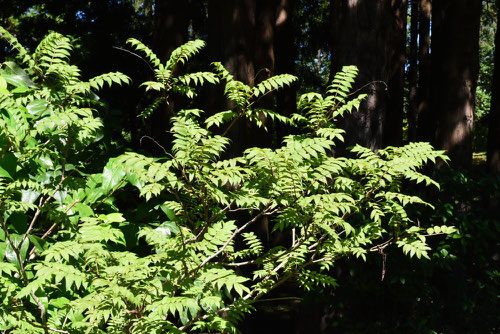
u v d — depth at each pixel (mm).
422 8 16844
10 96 3402
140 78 15484
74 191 3436
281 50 14297
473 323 5105
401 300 5016
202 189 2527
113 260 2578
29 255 3195
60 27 18281
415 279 4906
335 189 3188
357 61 5551
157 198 3836
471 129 7969
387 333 5109
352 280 5035
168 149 7906
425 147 2789
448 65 7996
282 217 2693
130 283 2352
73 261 2879
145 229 2795
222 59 6859
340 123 5598
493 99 9859
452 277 5074
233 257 3465
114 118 4422
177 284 2564
